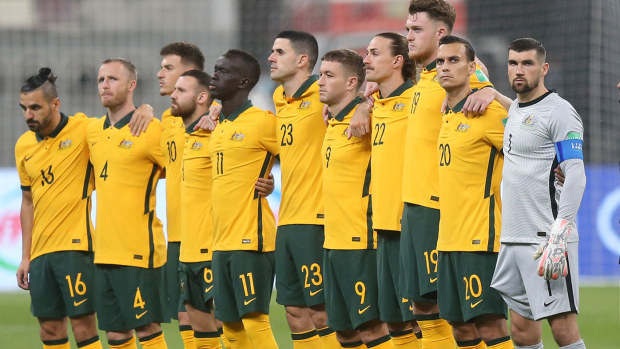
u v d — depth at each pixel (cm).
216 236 2762
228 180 2733
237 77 2733
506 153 2220
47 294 2964
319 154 2656
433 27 2409
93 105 6850
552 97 2188
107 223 2898
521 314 2245
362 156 2542
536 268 2169
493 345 2294
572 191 2119
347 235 2538
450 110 2323
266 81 7431
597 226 5875
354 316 2542
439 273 2333
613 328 4131
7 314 4759
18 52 6819
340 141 2553
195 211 2897
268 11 7519
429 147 2389
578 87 6625
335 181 2548
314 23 7825
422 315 2430
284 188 2689
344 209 2539
